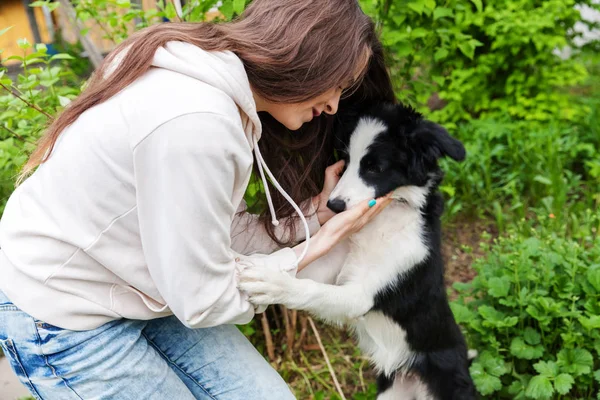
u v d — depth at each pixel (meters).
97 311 1.54
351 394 2.93
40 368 1.57
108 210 1.45
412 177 2.38
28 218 1.52
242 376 1.82
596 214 3.67
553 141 4.39
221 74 1.45
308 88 1.58
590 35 6.09
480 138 4.46
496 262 3.10
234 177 1.48
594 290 2.71
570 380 2.42
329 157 2.52
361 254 2.47
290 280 1.99
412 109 2.42
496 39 4.54
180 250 1.43
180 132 1.35
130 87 1.47
